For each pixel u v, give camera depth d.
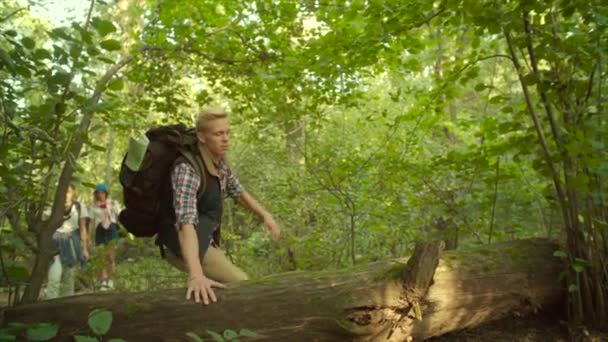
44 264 2.88
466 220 4.15
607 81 2.99
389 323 2.54
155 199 2.57
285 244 5.62
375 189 4.84
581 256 2.95
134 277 5.09
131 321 2.45
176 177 2.50
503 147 3.44
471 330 2.94
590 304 2.94
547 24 2.92
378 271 2.67
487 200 4.10
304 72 4.67
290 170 6.05
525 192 4.02
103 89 2.74
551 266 3.08
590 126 2.82
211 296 2.45
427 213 4.88
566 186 2.85
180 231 2.47
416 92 4.32
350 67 4.18
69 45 2.37
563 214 3.03
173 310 2.47
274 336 2.46
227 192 2.95
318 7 4.45
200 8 4.59
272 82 4.77
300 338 2.48
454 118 4.77
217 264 2.70
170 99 5.27
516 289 2.94
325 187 4.93
